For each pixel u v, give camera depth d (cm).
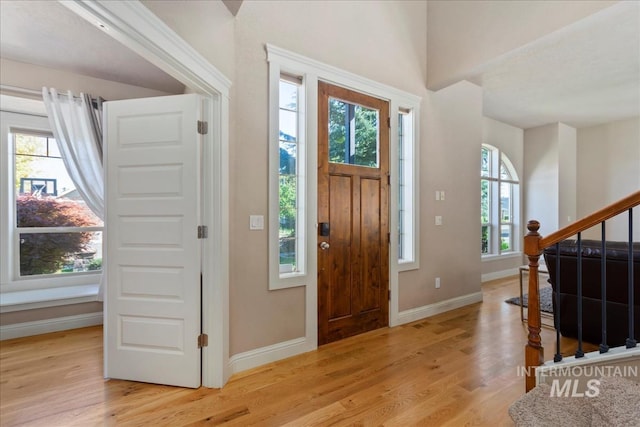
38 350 262
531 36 271
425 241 359
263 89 244
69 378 219
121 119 217
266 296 246
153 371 213
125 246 216
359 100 304
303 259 268
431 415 179
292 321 259
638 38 296
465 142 404
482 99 457
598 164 605
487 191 574
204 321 210
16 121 321
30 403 191
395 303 329
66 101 311
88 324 318
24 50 271
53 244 342
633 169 566
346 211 296
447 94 383
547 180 598
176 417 178
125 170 216
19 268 325
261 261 243
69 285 345
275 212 250
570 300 271
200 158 209
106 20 128
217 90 204
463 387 207
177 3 167
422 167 357
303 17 267
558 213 584
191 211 207
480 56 310
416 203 348
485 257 542
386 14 328
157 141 212
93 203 327
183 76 180
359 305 304
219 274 209
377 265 318
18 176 326
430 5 361
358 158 307
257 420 176
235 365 229
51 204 343
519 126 611
